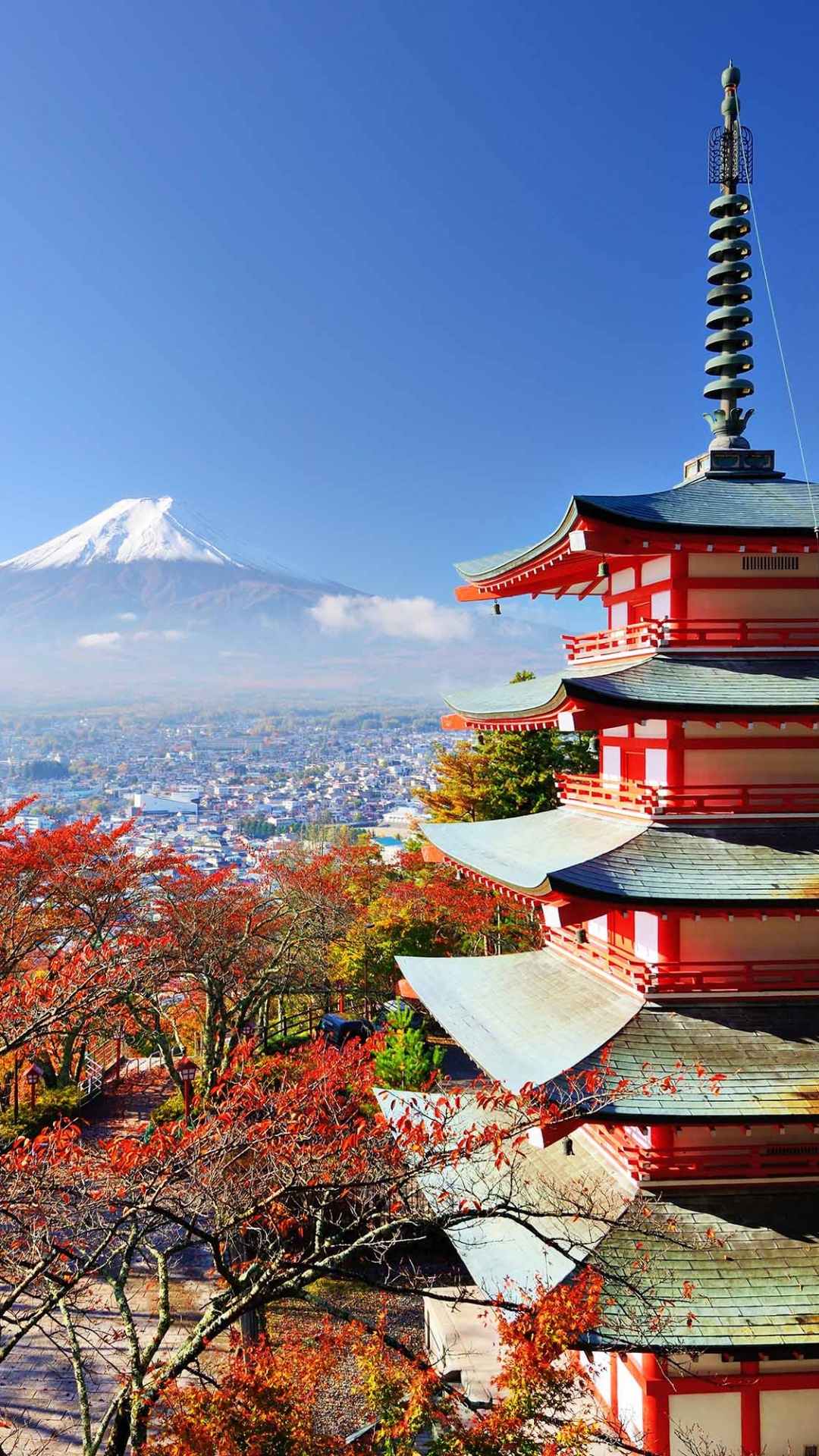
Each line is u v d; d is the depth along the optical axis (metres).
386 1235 16.78
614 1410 17.52
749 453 19.95
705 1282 14.66
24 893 28.77
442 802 54.72
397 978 46.56
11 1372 20.81
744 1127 16.48
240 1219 14.12
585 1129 19.08
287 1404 12.76
